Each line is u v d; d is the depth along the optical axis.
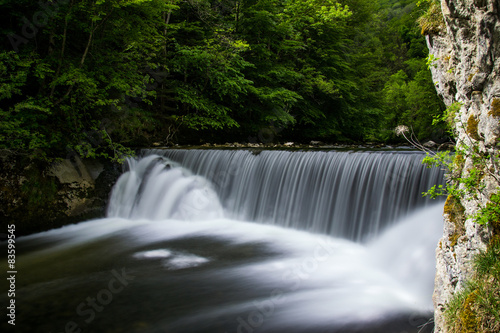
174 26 12.60
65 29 8.88
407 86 23.06
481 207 2.83
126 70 10.72
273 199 8.69
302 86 17.00
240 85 13.77
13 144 7.85
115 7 9.01
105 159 9.99
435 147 12.66
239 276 5.54
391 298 4.76
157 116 13.18
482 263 2.69
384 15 32.31
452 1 3.34
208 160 9.95
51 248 7.07
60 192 8.62
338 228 7.40
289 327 4.07
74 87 9.34
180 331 4.05
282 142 16.61
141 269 5.88
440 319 3.21
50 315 4.38
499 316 2.41
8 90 7.38
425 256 5.35
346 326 4.07
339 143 17.69
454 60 3.93
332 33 18.27
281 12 17.27
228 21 15.28
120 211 9.70
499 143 2.74
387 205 6.65
